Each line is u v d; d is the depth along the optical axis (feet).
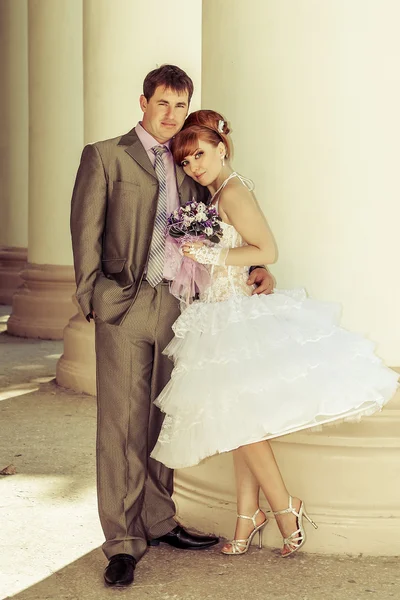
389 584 13.38
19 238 49.65
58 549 15.07
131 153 13.83
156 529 14.96
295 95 15.08
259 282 14.49
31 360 33.37
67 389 28.35
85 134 27.81
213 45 16.05
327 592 13.14
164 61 26.03
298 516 14.20
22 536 15.67
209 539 15.10
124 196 13.75
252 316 13.76
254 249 13.82
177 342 14.07
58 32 37.04
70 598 13.08
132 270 13.83
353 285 15.17
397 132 14.90
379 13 14.71
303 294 14.74
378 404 13.83
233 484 15.47
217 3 15.90
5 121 48.55
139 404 14.07
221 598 13.00
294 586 13.37
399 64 14.79
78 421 24.12
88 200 13.78
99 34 26.66
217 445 13.47
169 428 14.24
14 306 39.83
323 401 13.42
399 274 15.15
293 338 13.69
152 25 25.96
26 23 47.83
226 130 14.19
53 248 38.17
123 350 13.88
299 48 15.01
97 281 13.97
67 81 37.06
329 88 14.92
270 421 13.34
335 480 14.62
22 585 13.58
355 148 14.94
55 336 38.40
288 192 15.28
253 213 13.82
